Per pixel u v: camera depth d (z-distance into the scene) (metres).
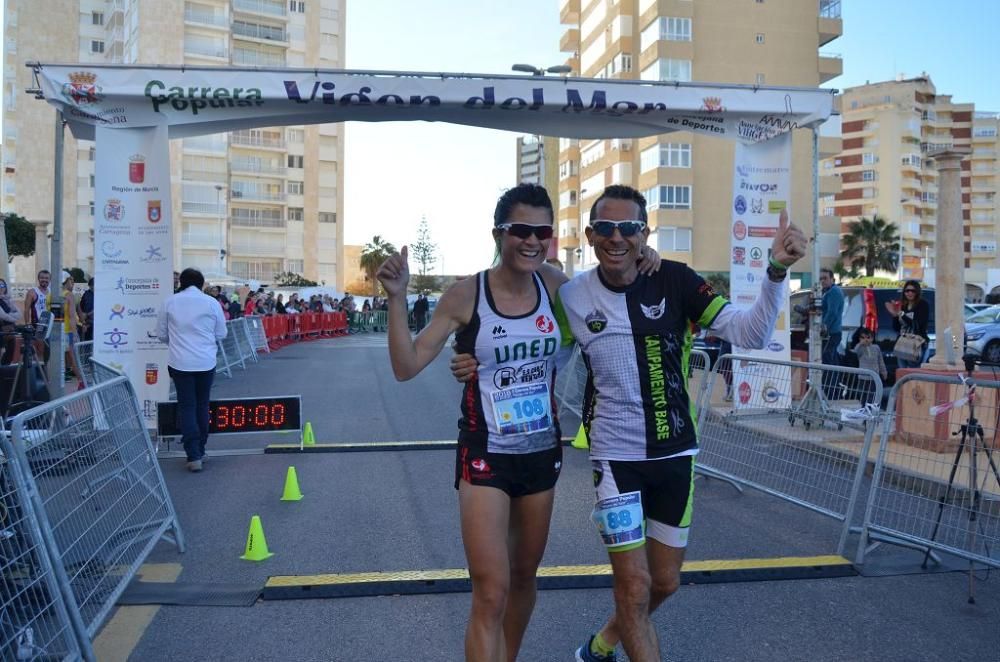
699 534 5.93
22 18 67.81
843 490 5.75
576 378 11.16
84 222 67.50
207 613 4.42
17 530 3.41
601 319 3.22
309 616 4.39
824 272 11.68
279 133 73.00
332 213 76.62
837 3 49.56
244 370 19.00
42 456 3.75
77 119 8.71
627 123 9.71
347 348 27.61
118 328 8.99
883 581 4.98
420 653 3.94
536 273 3.43
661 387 3.22
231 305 26.20
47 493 3.77
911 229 100.81
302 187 74.38
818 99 9.68
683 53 47.12
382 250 79.94
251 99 8.66
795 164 48.47
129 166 8.88
